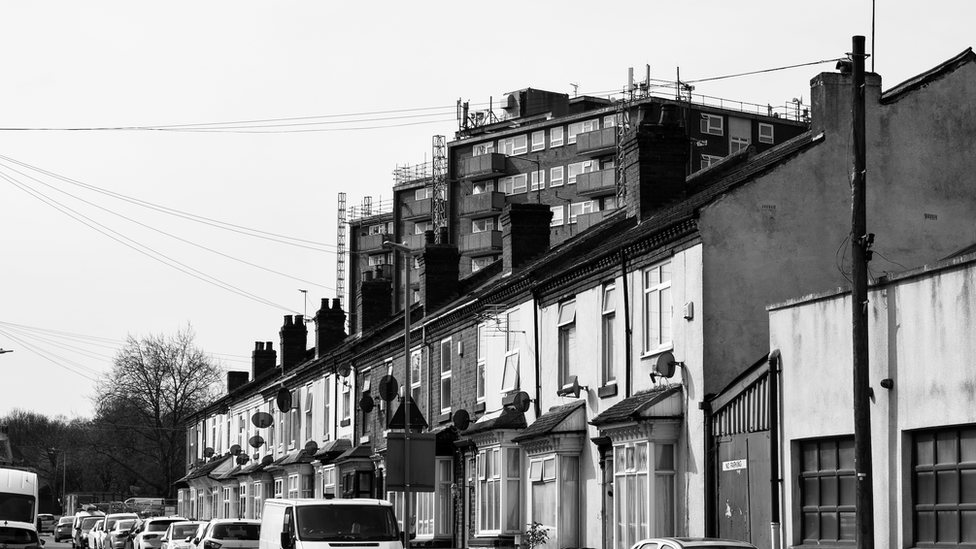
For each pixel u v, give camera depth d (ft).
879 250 84.07
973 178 86.94
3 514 132.16
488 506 112.16
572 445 97.04
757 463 73.10
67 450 431.84
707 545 56.85
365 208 409.49
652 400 82.17
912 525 60.39
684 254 82.69
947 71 87.66
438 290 144.66
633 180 105.81
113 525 176.65
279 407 184.24
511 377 113.50
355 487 153.28
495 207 320.70
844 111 84.33
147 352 320.09
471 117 343.05
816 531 67.51
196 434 268.41
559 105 329.31
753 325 80.33
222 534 108.37
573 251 105.81
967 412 56.85
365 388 161.17
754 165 96.22
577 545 96.48
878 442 62.54
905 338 61.05
